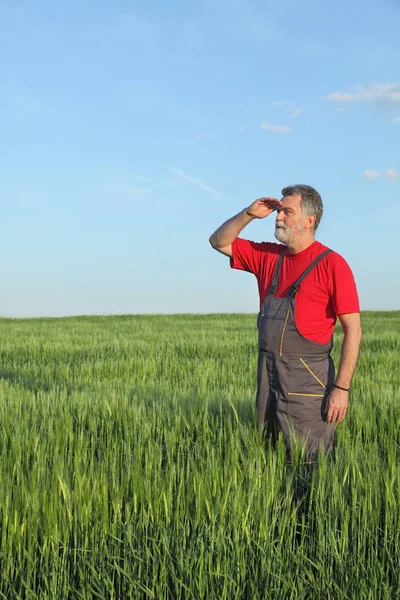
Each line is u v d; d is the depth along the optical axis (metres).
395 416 6.57
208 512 3.96
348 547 3.81
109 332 21.84
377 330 21.66
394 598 3.45
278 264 5.01
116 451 5.25
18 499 4.05
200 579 3.39
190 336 18.94
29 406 7.02
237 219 4.99
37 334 20.75
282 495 4.38
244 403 7.04
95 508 4.02
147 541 3.79
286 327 4.78
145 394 8.27
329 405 4.77
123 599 3.40
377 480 4.41
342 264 4.74
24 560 3.57
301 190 4.83
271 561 3.56
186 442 5.73
